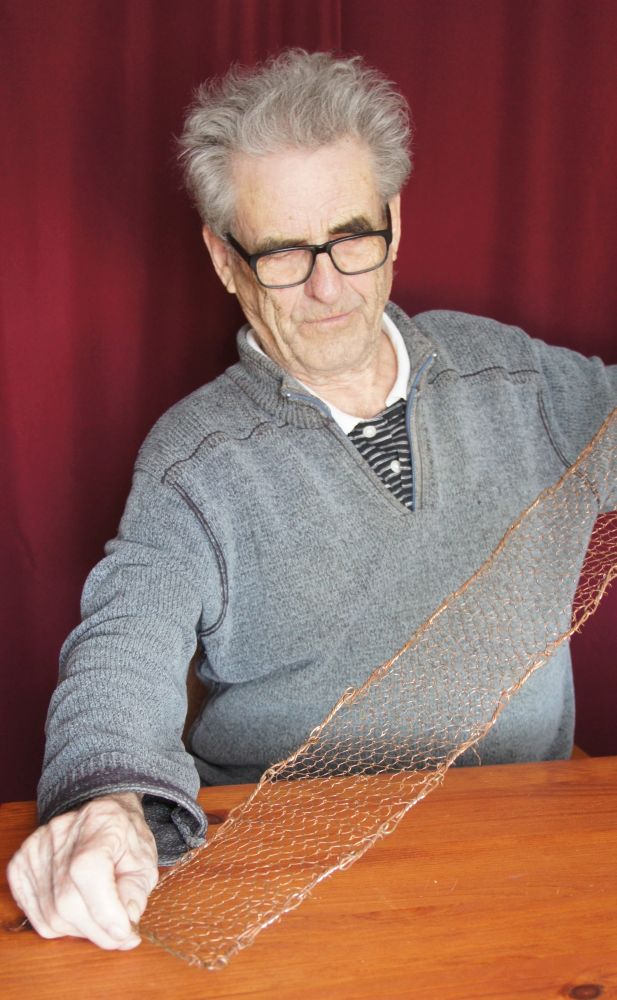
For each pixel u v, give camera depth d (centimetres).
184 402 136
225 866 92
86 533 170
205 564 124
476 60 161
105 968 81
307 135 116
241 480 127
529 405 139
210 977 79
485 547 132
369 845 87
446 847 94
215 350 167
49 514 168
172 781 93
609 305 174
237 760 135
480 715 121
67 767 93
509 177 167
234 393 133
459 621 123
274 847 95
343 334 126
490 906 86
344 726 123
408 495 130
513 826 98
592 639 179
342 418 131
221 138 120
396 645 129
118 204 157
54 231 157
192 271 162
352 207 120
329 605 129
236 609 130
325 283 121
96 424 166
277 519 127
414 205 166
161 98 154
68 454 167
